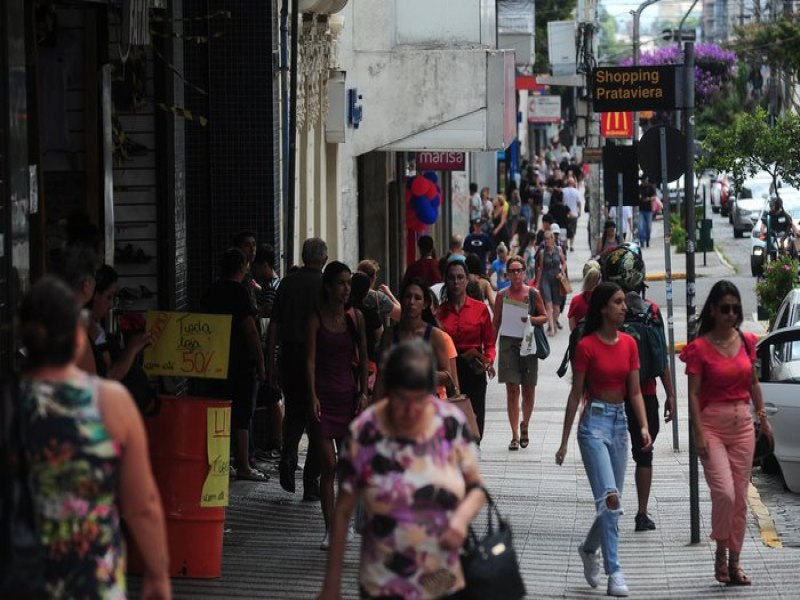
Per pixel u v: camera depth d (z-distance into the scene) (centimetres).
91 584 1745
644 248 15912
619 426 3253
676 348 8438
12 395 1734
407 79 7412
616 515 3183
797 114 9631
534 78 15125
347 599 3058
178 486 3136
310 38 6259
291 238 5022
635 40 12381
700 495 4338
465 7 7450
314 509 3984
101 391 1753
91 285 2423
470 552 2050
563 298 9056
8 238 2808
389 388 1917
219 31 4991
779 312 6109
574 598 3152
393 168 9444
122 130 4091
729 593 3198
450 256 5875
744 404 3241
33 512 1731
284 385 3922
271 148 5072
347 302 3531
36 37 3688
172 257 4241
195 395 4500
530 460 4991
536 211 14875
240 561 3375
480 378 4469
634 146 6306
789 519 4225
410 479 1952
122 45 3712
